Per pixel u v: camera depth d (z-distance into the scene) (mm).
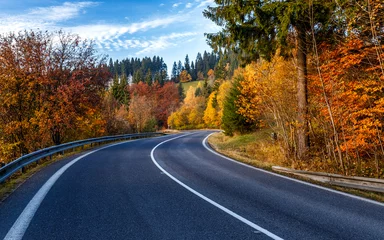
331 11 10164
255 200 6078
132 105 45688
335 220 4840
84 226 4480
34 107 19859
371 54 10383
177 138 30609
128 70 167750
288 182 7992
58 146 14406
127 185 7414
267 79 13727
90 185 7395
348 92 10492
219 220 4793
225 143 22750
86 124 23016
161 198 6160
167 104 87938
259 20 10641
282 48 12117
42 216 4949
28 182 7906
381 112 10133
